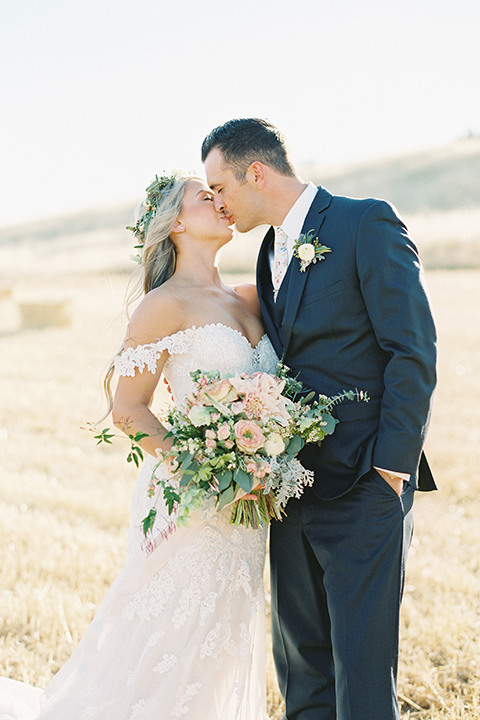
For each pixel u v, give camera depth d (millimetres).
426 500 4664
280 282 2562
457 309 10594
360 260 2281
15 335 11727
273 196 2506
